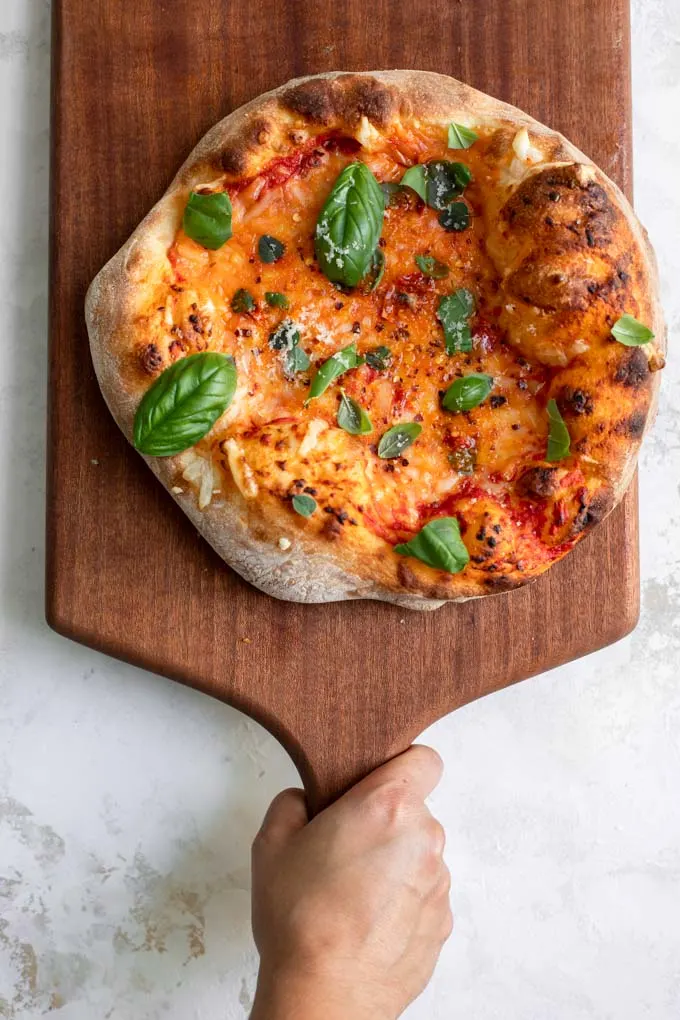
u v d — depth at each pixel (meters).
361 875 0.77
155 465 0.76
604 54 0.82
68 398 0.80
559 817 0.88
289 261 0.75
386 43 0.82
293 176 0.75
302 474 0.73
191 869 0.86
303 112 0.75
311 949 0.76
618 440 0.75
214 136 0.77
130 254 0.75
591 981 0.88
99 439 0.80
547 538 0.75
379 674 0.81
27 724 0.85
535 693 0.88
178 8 0.81
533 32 0.82
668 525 0.88
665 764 0.88
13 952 0.86
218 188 0.74
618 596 0.83
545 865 0.88
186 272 0.75
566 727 0.88
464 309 0.76
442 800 0.88
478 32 0.82
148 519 0.80
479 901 0.88
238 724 0.87
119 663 0.86
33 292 0.85
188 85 0.81
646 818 0.88
